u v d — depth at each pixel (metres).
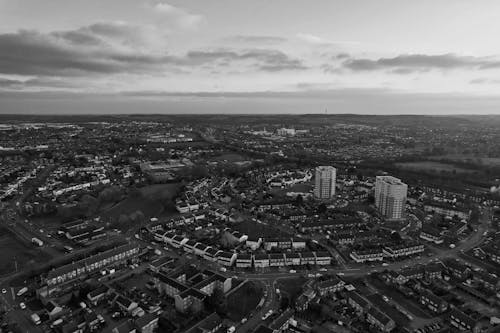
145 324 193.62
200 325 193.38
